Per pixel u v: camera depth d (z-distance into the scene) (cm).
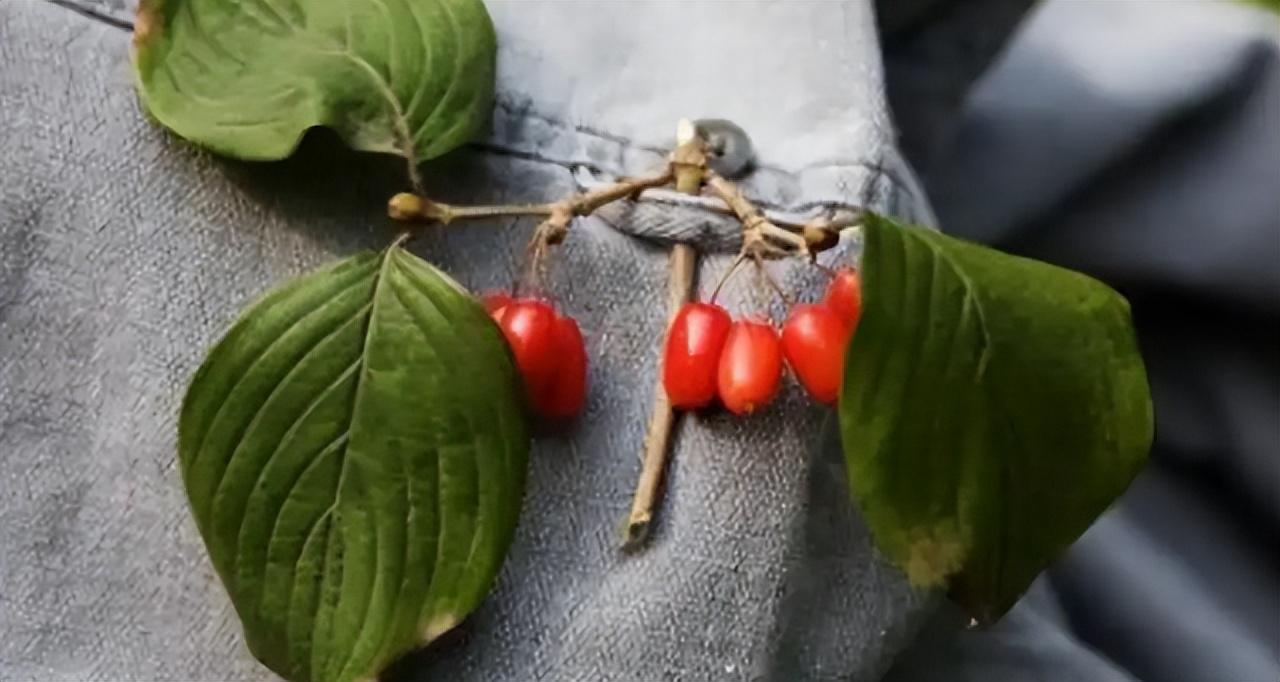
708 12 38
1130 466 34
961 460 33
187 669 35
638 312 36
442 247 36
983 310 33
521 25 37
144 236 35
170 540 35
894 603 37
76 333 35
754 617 35
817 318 34
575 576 35
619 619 35
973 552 33
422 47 34
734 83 37
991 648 42
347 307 33
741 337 34
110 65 35
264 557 33
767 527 35
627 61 37
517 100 36
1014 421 33
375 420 33
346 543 33
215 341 35
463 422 33
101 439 35
